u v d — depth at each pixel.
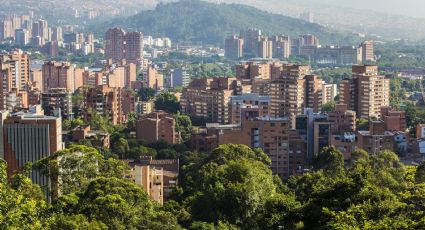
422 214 192.50
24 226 182.88
